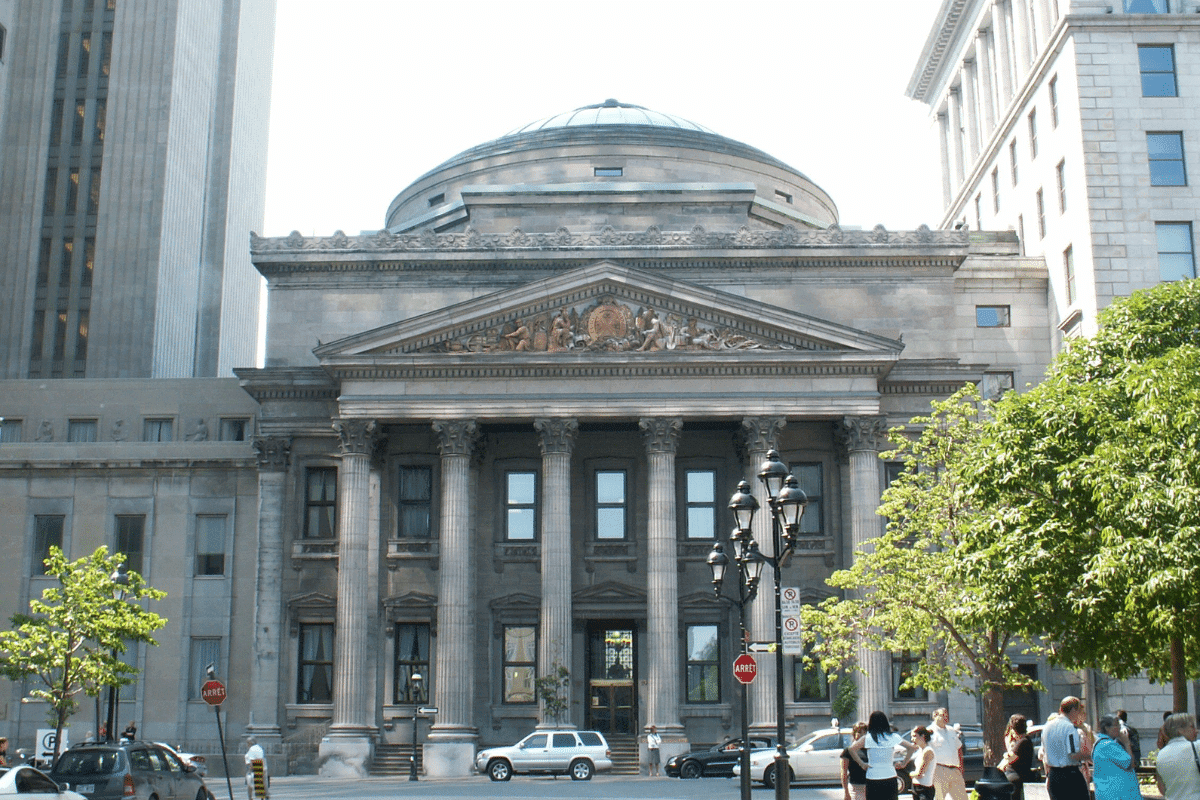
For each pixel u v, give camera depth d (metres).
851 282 70.62
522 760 57.97
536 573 68.44
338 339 68.19
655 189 78.06
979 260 73.75
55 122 110.38
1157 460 33.78
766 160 88.06
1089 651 37.94
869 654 61.19
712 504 69.19
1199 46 71.00
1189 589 31.91
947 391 67.62
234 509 72.88
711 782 54.22
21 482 74.12
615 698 68.50
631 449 69.50
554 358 63.81
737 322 64.50
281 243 71.31
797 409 63.91
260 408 71.38
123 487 73.75
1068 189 71.88
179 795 38.09
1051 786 24.14
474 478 67.81
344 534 63.69
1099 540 35.53
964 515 49.03
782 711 30.22
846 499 66.62
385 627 67.38
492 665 67.50
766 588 62.88
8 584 73.00
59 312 106.56
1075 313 69.69
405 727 66.38
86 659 56.16
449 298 70.94
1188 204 69.19
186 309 115.81
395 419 64.44
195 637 71.50
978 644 50.06
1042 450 37.16
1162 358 34.91
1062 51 73.00
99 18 111.88
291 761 65.12
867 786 26.00
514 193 77.75
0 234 107.56
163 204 107.94
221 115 129.75
